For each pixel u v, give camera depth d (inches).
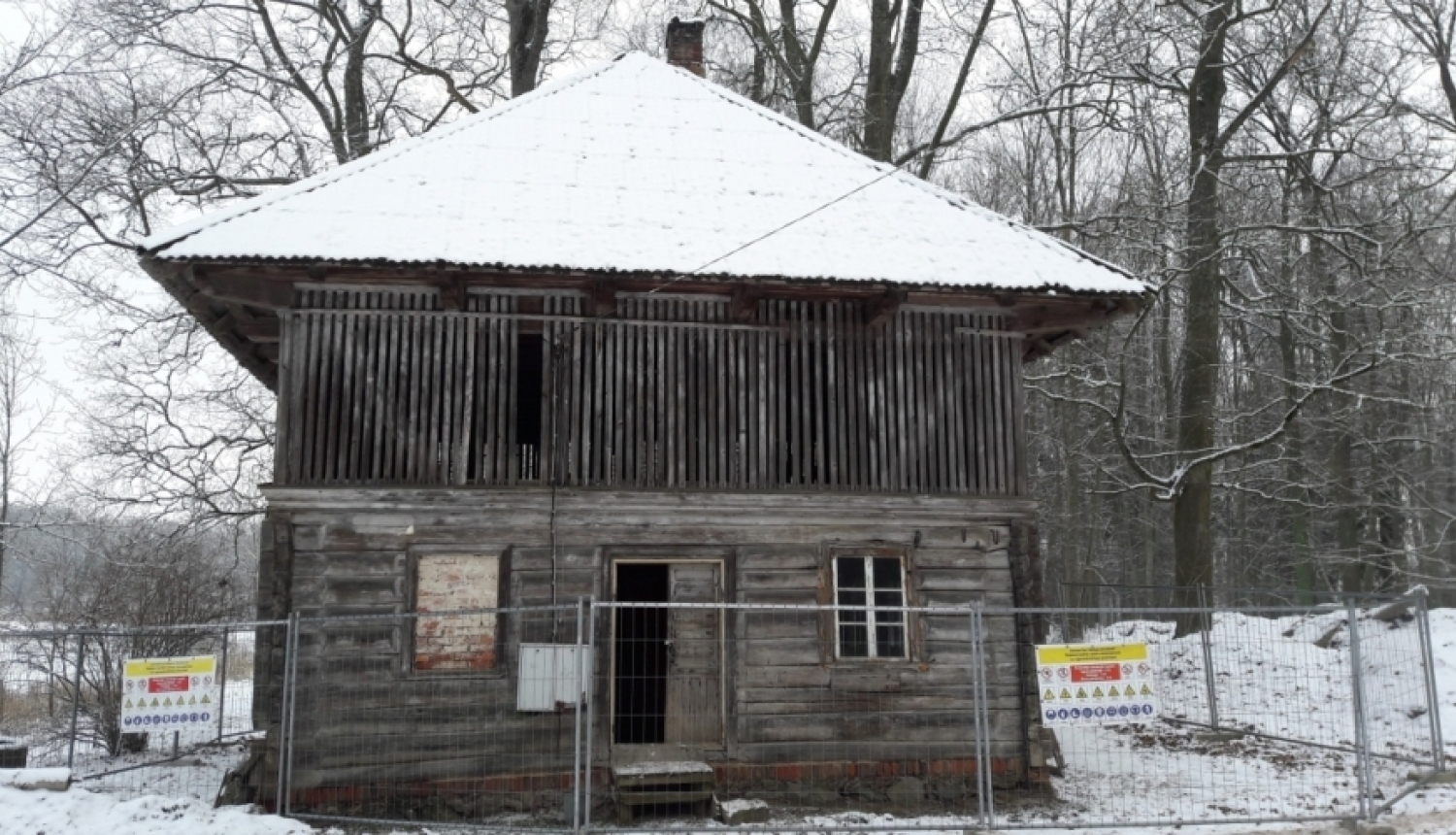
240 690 845.8
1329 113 936.9
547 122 565.3
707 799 422.6
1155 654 791.7
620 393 476.7
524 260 441.1
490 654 448.8
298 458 450.3
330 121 970.1
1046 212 1215.6
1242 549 1352.1
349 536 449.1
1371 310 991.0
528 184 506.0
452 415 462.6
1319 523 1195.3
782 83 1083.9
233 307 481.4
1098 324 518.6
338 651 439.2
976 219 538.6
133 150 833.5
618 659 558.9
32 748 614.2
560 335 477.7
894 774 464.1
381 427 456.8
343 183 483.5
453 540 454.3
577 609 422.9
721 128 588.7
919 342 505.7
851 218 518.0
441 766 436.5
